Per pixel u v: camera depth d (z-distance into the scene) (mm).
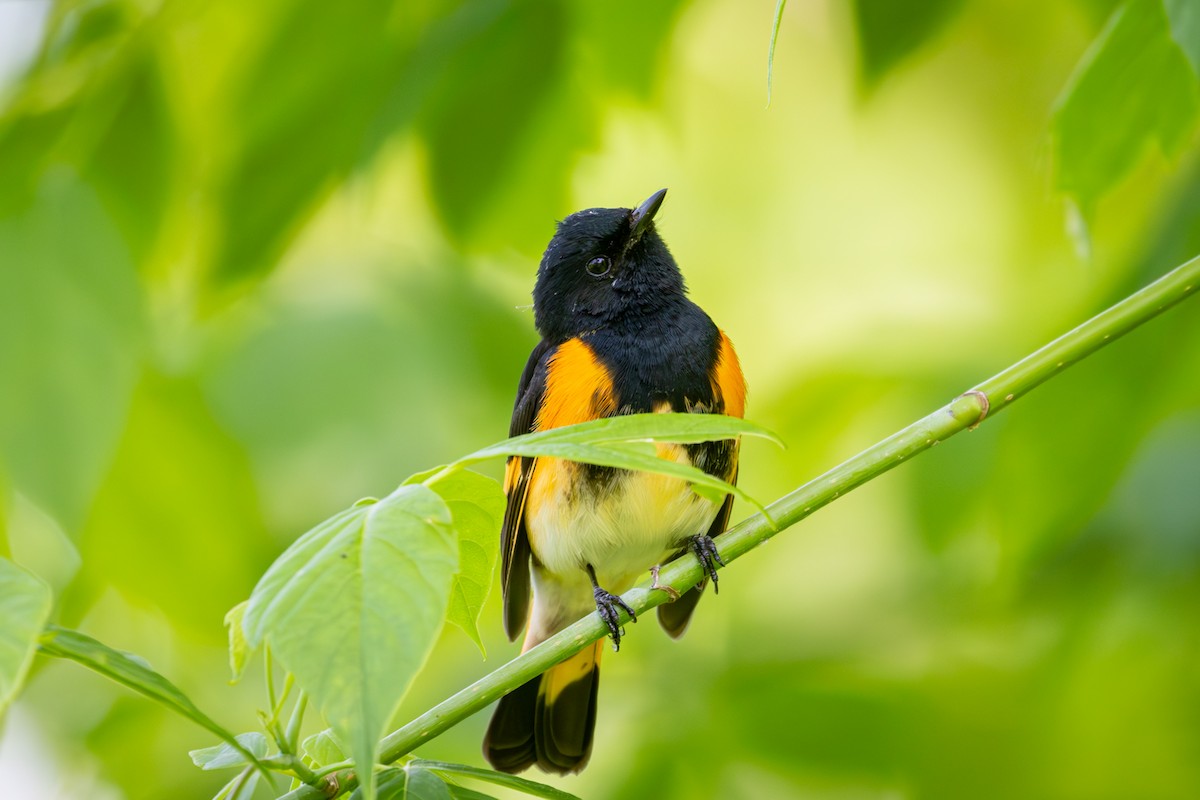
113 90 8562
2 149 8320
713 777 9266
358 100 8641
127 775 10273
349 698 3342
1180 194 7867
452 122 8906
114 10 8711
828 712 9219
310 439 9383
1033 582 9117
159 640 10719
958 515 8555
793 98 13594
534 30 8578
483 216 9242
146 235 8742
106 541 9078
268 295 9789
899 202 13273
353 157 8695
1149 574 8656
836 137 13516
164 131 8688
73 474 7570
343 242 10938
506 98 8828
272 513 9523
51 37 8664
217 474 9125
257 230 8789
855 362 9266
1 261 7879
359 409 9477
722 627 10438
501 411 9883
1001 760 9055
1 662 3275
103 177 8570
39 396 7648
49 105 8547
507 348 10000
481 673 10227
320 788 4488
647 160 13742
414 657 3383
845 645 9938
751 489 10953
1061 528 8273
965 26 11758
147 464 9039
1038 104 12266
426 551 3598
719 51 13633
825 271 13602
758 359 13586
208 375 9453
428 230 10461
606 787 9375
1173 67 6812
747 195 13781
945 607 9945
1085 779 8977
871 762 9188
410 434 9586
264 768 3877
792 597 10766
